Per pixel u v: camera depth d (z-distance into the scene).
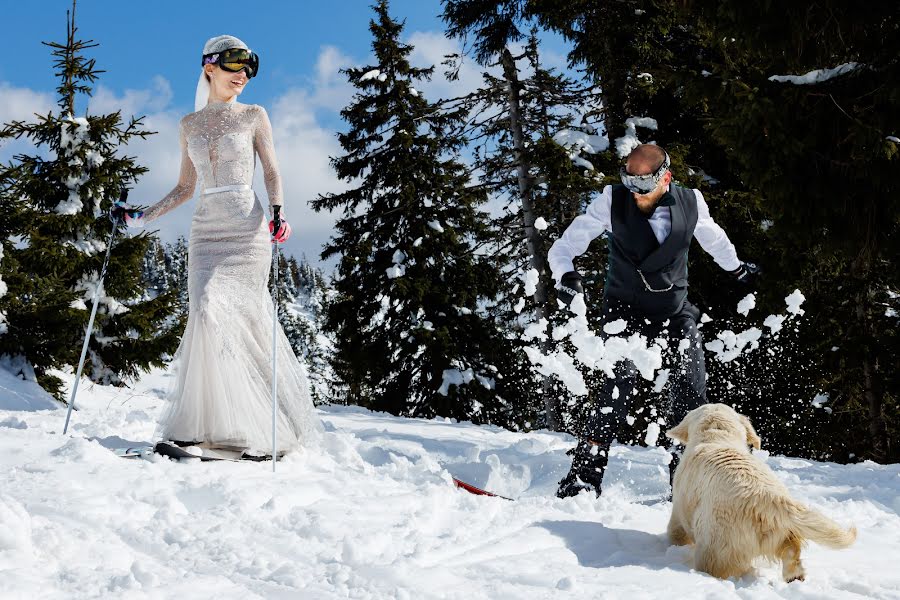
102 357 12.02
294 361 4.26
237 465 3.63
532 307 13.31
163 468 3.39
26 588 1.84
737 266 4.11
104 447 3.90
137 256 12.27
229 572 2.19
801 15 6.64
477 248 14.59
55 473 3.13
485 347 16.08
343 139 17.45
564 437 6.68
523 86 13.13
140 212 4.15
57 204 12.28
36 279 10.80
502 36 12.62
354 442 5.49
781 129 6.76
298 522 2.71
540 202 12.94
